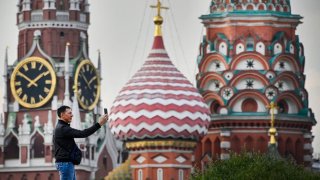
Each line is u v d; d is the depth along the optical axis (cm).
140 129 19788
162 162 19862
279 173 14425
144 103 19825
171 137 19812
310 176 14575
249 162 14750
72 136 8250
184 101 19912
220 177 14612
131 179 19950
